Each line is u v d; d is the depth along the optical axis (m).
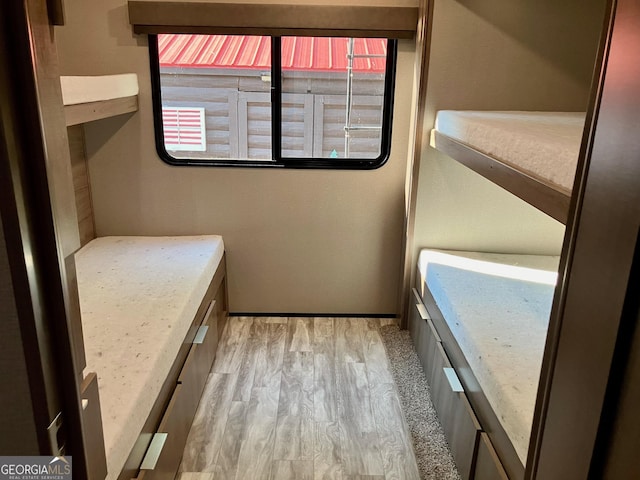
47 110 0.60
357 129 3.10
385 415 2.19
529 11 2.43
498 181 1.58
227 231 2.95
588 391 0.85
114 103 2.42
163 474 1.65
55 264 0.62
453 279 2.31
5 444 0.66
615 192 0.78
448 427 2.01
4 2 0.53
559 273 0.98
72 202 0.68
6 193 0.55
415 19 2.56
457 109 2.57
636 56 0.73
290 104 3.07
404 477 1.84
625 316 0.75
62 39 2.59
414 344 2.76
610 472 0.80
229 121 3.28
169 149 2.91
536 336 1.80
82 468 0.72
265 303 3.10
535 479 1.09
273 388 2.37
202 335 2.24
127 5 2.53
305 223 2.94
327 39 2.95
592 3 2.41
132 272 2.35
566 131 1.60
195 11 2.51
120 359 1.59
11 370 0.62
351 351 2.72
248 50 3.21
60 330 0.65
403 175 2.87
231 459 1.92
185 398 1.97
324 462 1.91
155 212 2.90
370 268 3.04
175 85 3.14
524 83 2.53
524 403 1.41
